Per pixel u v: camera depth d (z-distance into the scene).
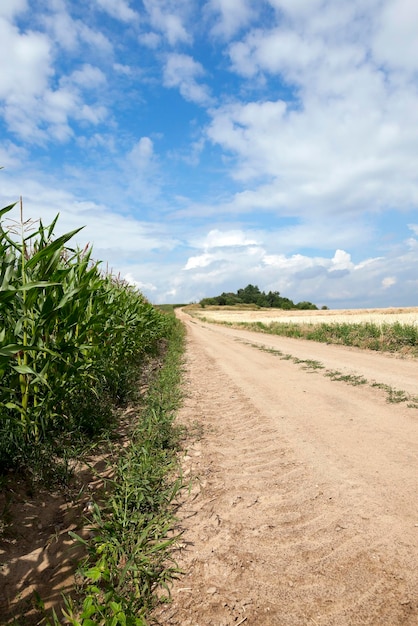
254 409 5.99
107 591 1.99
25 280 3.55
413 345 12.59
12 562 2.28
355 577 2.10
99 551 2.27
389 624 1.76
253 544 2.50
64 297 3.63
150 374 8.53
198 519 2.86
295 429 4.86
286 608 1.92
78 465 3.69
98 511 2.57
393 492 3.04
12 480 3.12
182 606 2.00
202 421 5.44
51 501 3.04
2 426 3.41
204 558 2.39
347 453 3.95
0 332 3.37
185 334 25.84
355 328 17.19
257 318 55.34
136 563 2.28
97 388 5.59
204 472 3.69
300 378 8.38
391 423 4.85
